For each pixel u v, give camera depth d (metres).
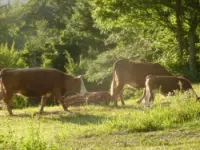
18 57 108.75
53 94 45.69
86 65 115.06
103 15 82.38
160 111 35.38
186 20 80.38
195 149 26.33
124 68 48.50
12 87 44.69
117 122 33.38
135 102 50.94
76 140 30.58
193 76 73.06
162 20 80.94
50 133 33.47
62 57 136.38
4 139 25.36
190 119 33.84
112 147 28.23
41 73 45.38
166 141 28.92
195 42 89.94
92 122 39.00
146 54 92.69
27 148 24.70
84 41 137.25
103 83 101.06
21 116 43.78
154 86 43.91
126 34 99.94
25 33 181.50
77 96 49.53
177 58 78.44
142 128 32.16
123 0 79.56
